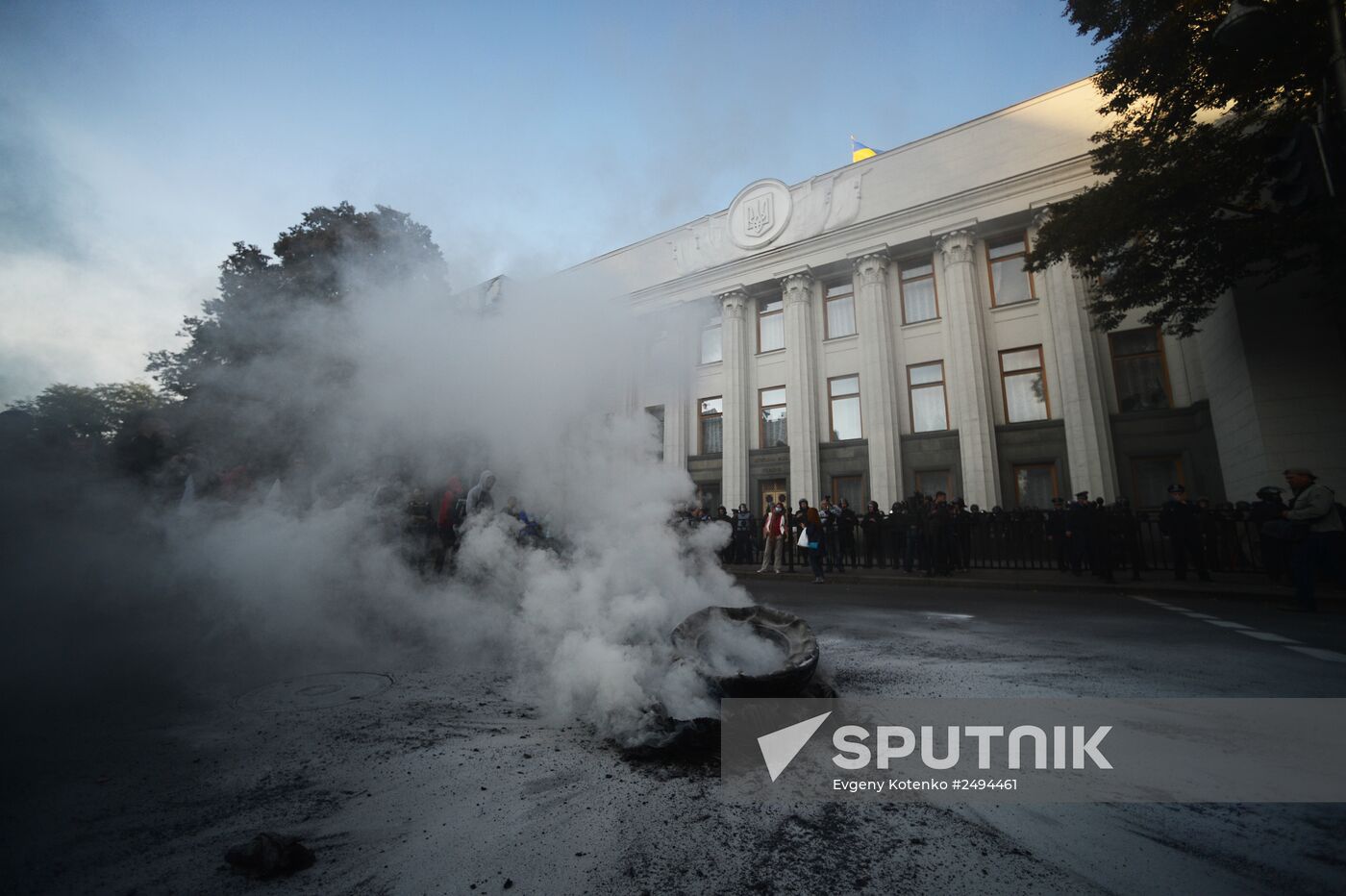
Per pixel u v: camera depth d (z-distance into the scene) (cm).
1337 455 974
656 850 185
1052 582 953
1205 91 832
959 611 696
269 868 168
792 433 1678
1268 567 877
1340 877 169
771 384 1770
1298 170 554
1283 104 816
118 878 167
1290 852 183
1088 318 1388
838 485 1664
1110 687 365
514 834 194
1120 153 903
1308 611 676
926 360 1600
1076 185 1410
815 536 1066
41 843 185
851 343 1700
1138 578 969
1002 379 1511
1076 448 1359
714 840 191
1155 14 825
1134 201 862
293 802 216
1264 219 814
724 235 1808
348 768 246
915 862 178
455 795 222
